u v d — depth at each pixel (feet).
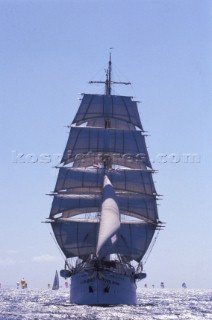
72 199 366.02
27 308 381.40
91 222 359.66
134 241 357.82
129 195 373.20
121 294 326.85
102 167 387.14
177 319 309.63
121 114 403.34
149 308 398.83
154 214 371.56
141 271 361.51
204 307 442.50
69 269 358.43
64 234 359.66
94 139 385.70
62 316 295.69
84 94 405.59
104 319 279.69
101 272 318.04
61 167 375.25
